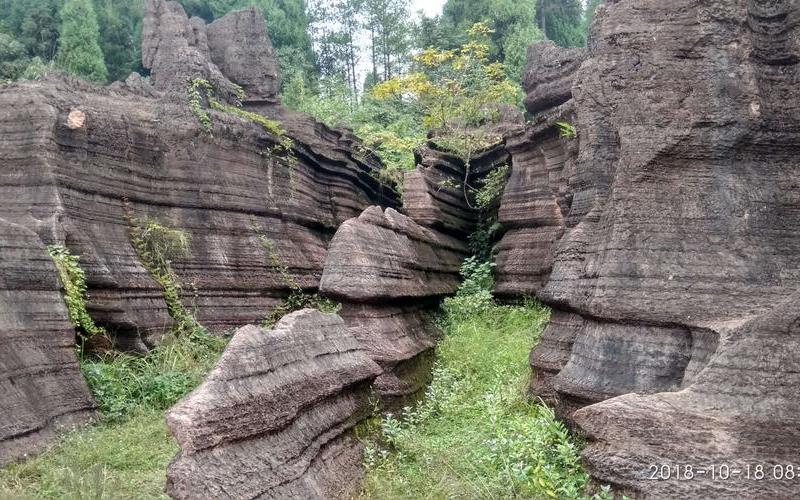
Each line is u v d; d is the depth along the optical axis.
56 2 27.83
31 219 9.55
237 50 15.81
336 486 5.50
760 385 4.73
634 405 4.90
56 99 10.33
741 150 6.02
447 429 7.59
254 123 13.46
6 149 9.98
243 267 12.60
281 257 13.39
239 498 4.27
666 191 6.09
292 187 14.38
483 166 17.48
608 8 6.93
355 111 27.36
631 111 6.37
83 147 10.49
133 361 9.55
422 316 11.59
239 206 12.83
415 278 11.12
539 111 14.26
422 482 5.89
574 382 6.20
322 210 15.93
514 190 14.02
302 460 5.13
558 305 8.01
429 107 19.48
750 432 4.63
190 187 12.13
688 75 6.21
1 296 7.39
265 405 4.86
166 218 11.73
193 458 4.18
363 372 6.77
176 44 13.60
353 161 17.59
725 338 4.93
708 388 4.83
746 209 5.86
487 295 13.21
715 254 5.77
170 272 11.33
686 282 5.73
